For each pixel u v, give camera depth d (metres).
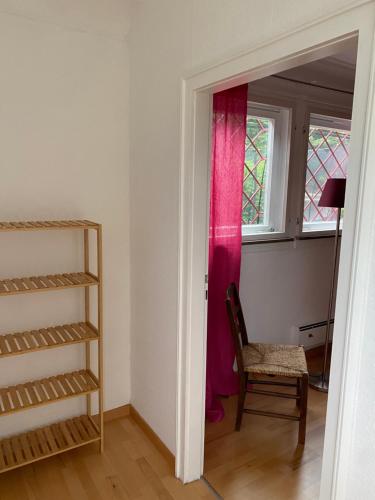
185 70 1.71
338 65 2.59
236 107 2.34
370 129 0.97
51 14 1.95
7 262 2.03
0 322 2.04
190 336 1.87
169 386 2.05
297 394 2.60
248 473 2.04
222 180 2.38
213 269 2.46
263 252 2.97
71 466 2.07
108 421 2.48
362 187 0.99
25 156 2.00
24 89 1.95
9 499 1.84
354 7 0.99
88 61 2.10
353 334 1.05
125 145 2.29
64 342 1.95
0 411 1.85
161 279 2.06
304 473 2.04
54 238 2.14
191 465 1.96
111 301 2.39
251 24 1.34
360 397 1.07
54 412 2.28
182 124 1.75
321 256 3.36
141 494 1.89
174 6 1.75
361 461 1.08
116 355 2.46
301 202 3.11
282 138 2.95
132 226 2.35
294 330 3.30
